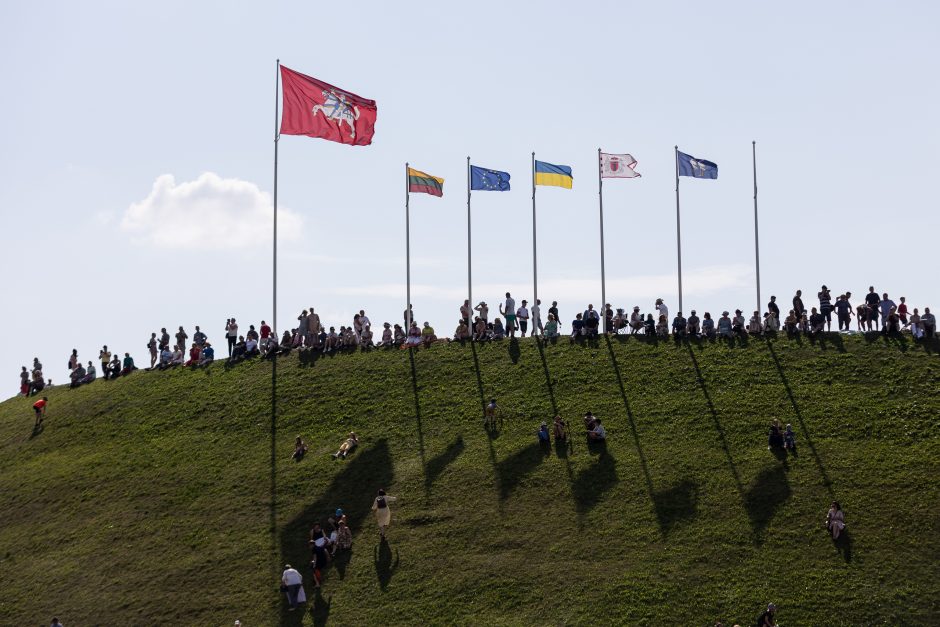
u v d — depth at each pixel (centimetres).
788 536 5206
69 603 5288
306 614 4991
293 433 6669
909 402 6238
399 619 4888
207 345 7912
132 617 5122
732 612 4734
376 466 6156
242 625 4978
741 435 6094
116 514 6053
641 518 5438
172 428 6962
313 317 7800
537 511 5588
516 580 5072
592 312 7462
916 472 5594
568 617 4788
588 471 5875
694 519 5391
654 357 7056
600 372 6931
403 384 7056
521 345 7419
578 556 5203
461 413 6631
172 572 5441
